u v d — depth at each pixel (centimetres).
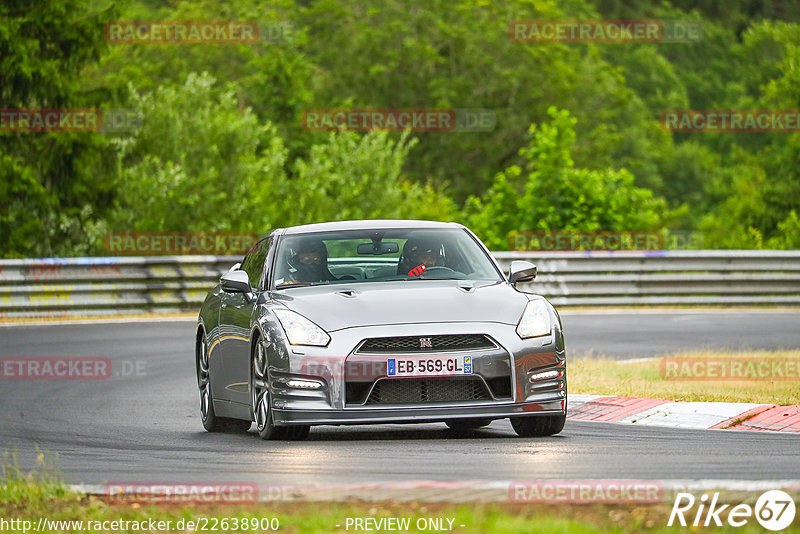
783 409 3406
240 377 3297
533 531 1792
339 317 3006
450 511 1947
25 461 2881
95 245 11994
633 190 12106
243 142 13000
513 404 2958
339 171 14762
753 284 9319
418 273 3334
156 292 8162
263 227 12838
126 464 2781
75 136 12112
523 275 3322
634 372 4547
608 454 2747
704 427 3309
